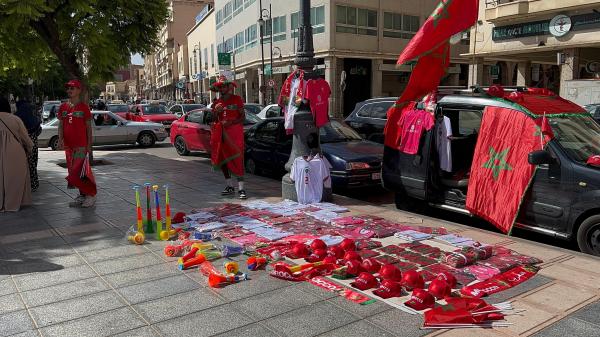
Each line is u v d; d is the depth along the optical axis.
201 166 12.19
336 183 8.83
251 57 42.84
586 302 4.04
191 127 14.38
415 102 7.16
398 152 7.45
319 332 3.58
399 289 4.21
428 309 3.91
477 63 27.41
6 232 6.25
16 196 7.36
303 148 7.77
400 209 7.78
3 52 11.49
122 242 5.78
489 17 25.30
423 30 6.56
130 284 4.51
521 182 5.73
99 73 11.62
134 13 11.34
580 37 21.69
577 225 5.42
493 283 4.39
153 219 6.48
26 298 4.23
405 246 5.46
